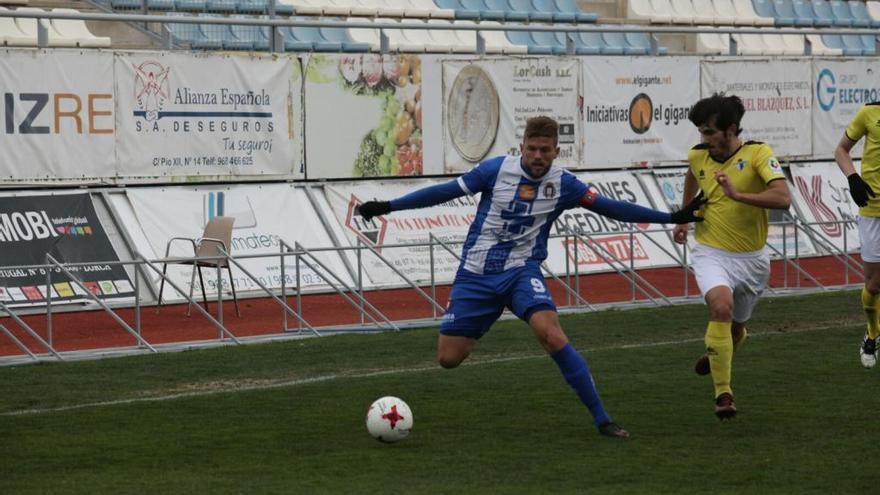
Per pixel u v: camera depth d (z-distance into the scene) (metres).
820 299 26.47
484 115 32.16
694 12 44.53
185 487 11.83
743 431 14.06
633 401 15.91
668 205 34.44
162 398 16.59
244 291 27.19
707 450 13.15
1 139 25.81
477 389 16.95
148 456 13.20
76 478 12.25
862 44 45.84
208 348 21.00
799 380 17.23
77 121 26.73
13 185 26.00
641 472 12.22
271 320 24.67
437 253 29.83
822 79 37.78
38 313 24.80
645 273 31.56
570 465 12.54
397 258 29.28
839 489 11.52
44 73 26.28
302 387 17.27
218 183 28.73
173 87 27.94
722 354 14.17
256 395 16.69
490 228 13.88
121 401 16.41
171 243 27.44
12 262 25.20
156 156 27.78
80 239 26.28
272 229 28.62
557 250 30.55
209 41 30.88
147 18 26.33
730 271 14.90
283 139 29.42
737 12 45.50
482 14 38.19
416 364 19.19
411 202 13.89
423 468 12.49
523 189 13.73
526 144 13.61
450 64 31.50
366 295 28.41
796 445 13.33
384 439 13.55
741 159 14.78
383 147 30.70
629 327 22.86
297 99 29.58
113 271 26.11
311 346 21.06
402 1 37.47
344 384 17.47
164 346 20.97
